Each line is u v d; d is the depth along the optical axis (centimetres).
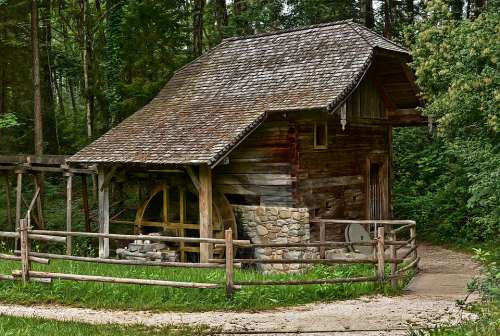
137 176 1914
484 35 1248
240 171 1805
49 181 2939
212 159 1571
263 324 1004
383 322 1002
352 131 1920
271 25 3045
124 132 1909
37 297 1186
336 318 1039
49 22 3091
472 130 1355
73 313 1090
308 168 1752
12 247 2241
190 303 1134
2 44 2633
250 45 2086
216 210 1745
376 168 2097
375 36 1884
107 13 2598
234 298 1141
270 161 1752
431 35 1443
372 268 1527
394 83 1961
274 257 1728
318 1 2978
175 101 2003
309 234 1714
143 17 2520
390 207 2103
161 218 1973
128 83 2595
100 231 1855
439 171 2472
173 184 1848
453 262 1756
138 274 1316
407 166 2564
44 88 3009
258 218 1761
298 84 1745
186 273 1355
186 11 2897
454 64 1370
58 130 3030
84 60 2756
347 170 1897
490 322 766
